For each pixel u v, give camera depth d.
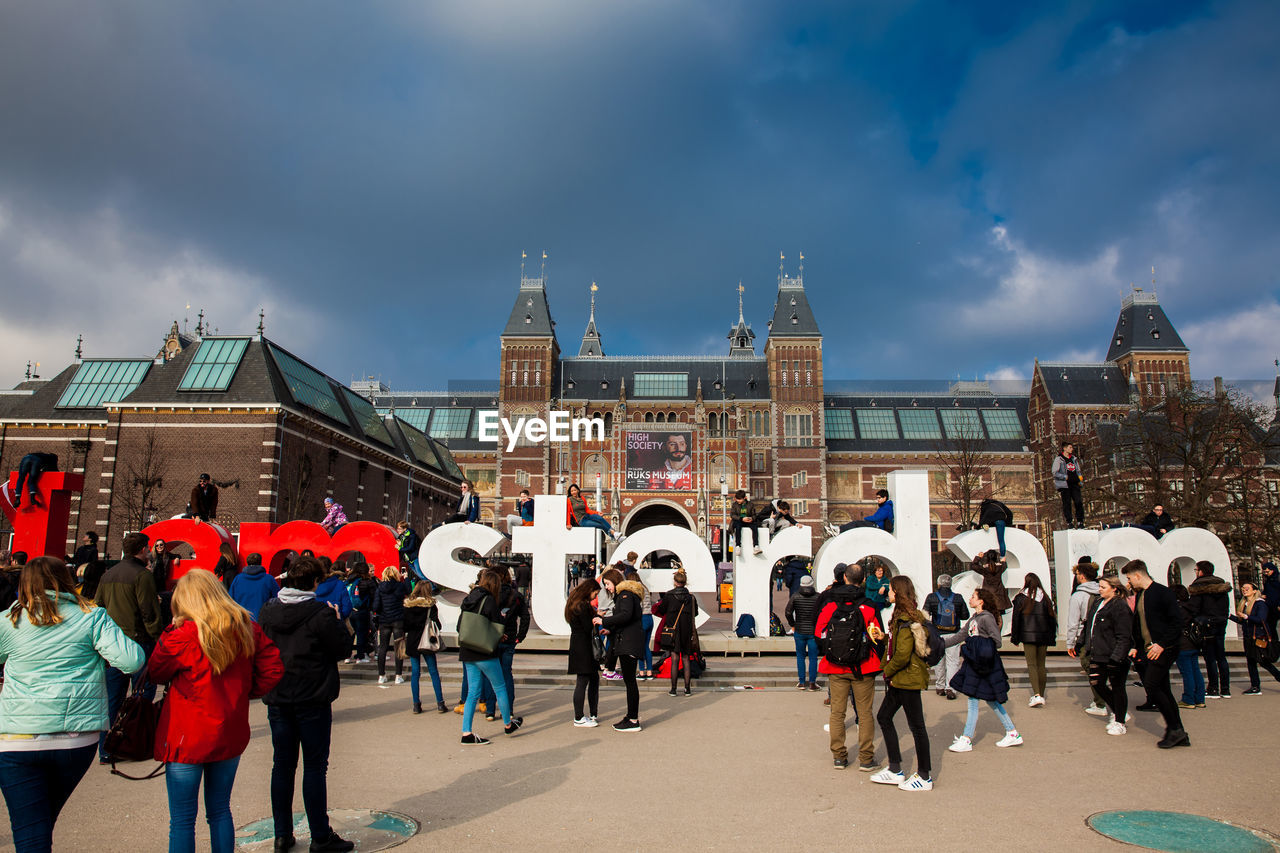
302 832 7.23
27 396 56.59
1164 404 48.47
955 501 66.38
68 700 5.29
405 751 10.38
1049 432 79.06
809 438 79.56
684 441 77.25
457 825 7.45
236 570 16.31
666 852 6.80
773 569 20.16
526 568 28.59
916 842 7.07
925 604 14.95
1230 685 16.42
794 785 8.88
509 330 80.81
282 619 6.72
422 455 71.62
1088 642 12.52
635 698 11.69
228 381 43.97
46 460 19.86
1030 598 13.78
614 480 77.12
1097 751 10.52
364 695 14.54
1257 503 39.59
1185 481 40.81
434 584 18.80
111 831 7.28
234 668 5.61
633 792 8.57
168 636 5.46
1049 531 78.44
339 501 51.34
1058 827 7.48
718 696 14.45
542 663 16.70
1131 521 21.34
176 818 5.46
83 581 12.52
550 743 10.84
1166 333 80.81
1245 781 9.09
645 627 15.81
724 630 21.36
